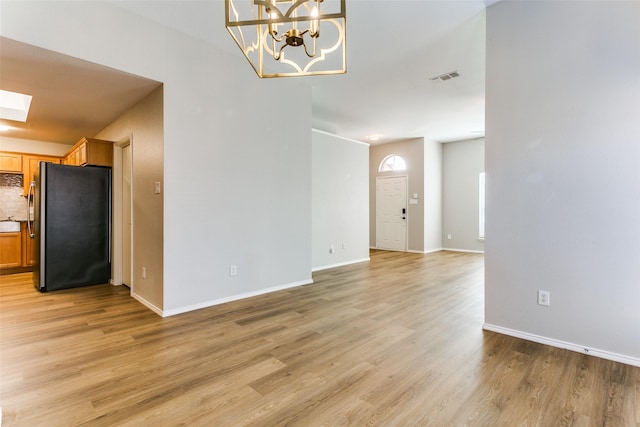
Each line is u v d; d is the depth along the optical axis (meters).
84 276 4.27
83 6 2.58
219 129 3.50
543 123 2.48
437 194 8.27
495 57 2.70
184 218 3.23
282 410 1.69
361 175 6.68
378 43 3.32
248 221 3.80
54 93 3.34
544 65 2.47
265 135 3.97
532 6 2.52
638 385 1.90
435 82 4.34
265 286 4.00
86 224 4.28
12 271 5.33
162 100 3.09
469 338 2.62
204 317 3.10
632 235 2.15
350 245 6.39
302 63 3.78
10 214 5.54
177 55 3.15
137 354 2.32
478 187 7.87
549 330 2.48
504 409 1.69
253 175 3.85
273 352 2.36
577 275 2.36
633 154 2.14
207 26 3.07
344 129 6.95
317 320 3.04
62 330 2.76
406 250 8.05
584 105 2.31
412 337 2.64
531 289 2.56
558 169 2.42
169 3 2.71
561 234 2.42
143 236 3.52
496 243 2.73
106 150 4.44
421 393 1.84
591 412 1.65
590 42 2.28
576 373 2.04
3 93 4.12
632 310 2.16
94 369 2.10
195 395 1.82
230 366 2.15
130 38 2.84
